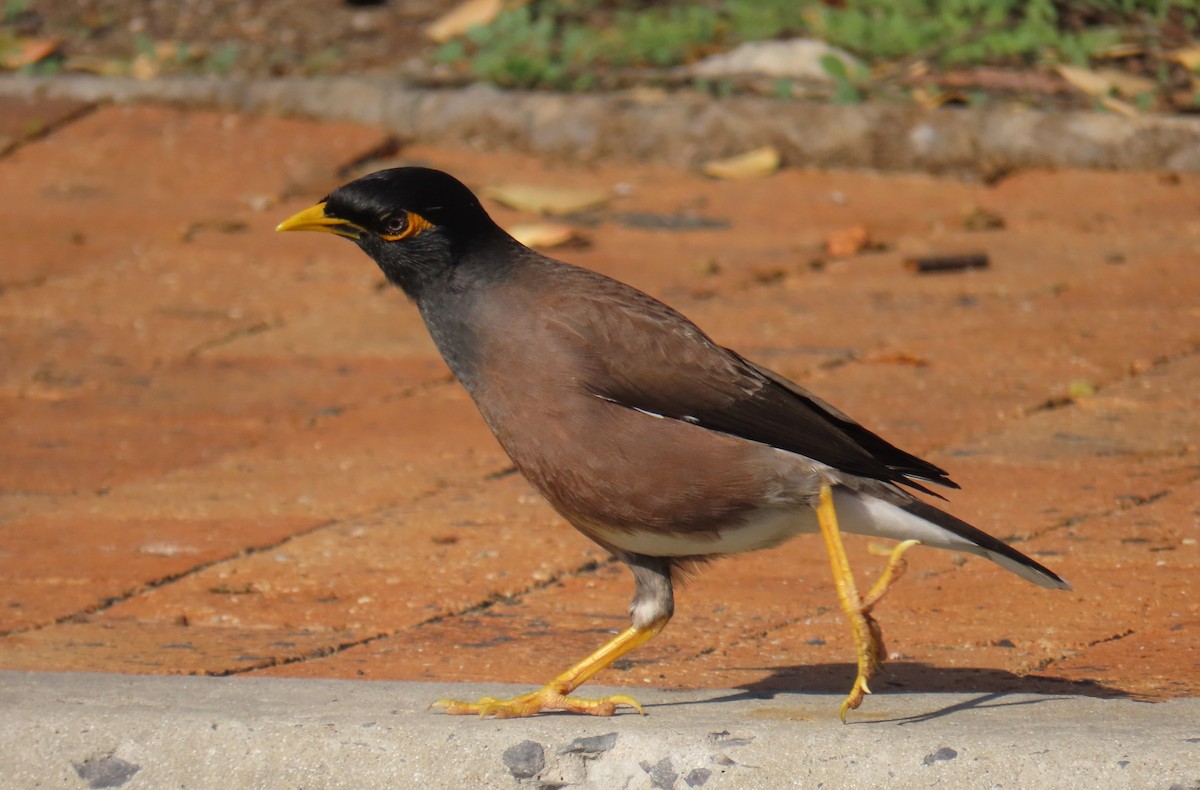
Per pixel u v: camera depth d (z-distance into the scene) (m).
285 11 21.64
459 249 7.68
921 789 6.50
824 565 9.74
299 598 9.39
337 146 18.72
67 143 18.97
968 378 12.75
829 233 16.31
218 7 21.86
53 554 10.09
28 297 15.23
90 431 12.37
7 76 20.22
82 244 16.48
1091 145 17.48
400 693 7.67
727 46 20.08
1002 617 8.78
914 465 7.62
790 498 7.41
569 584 9.57
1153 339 13.37
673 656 8.42
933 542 7.41
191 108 19.67
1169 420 11.79
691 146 18.36
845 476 7.41
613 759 6.85
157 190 17.84
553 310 7.56
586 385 7.45
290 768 6.98
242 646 8.66
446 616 9.11
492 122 18.86
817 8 20.34
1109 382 12.59
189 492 11.15
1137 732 6.66
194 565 9.90
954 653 8.29
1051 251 15.55
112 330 14.50
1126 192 16.97
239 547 10.19
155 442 12.14
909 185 17.62
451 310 7.70
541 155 18.67
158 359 13.87
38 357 13.88
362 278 15.79
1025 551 9.67
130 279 15.70
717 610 9.06
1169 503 10.34
